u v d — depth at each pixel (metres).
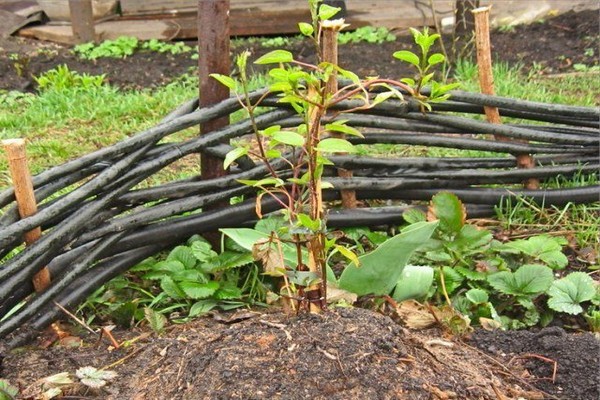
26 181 1.84
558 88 3.43
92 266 2.00
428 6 4.76
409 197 2.26
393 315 1.87
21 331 1.89
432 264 2.09
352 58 4.19
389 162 2.22
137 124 3.18
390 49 4.34
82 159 1.92
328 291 1.86
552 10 4.64
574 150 2.34
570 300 1.96
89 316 2.00
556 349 1.80
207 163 2.10
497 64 3.71
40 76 3.95
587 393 1.71
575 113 2.28
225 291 2.00
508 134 2.26
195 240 2.16
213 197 2.07
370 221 2.21
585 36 4.28
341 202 2.25
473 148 2.26
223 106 2.04
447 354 1.73
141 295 2.07
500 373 1.73
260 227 2.05
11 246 1.88
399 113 2.18
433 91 1.96
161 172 2.67
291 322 1.69
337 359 1.61
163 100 3.38
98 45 4.59
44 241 1.86
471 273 2.03
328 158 2.17
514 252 2.15
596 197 2.31
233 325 1.74
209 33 2.02
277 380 1.58
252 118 1.75
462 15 4.04
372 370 1.60
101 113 3.28
